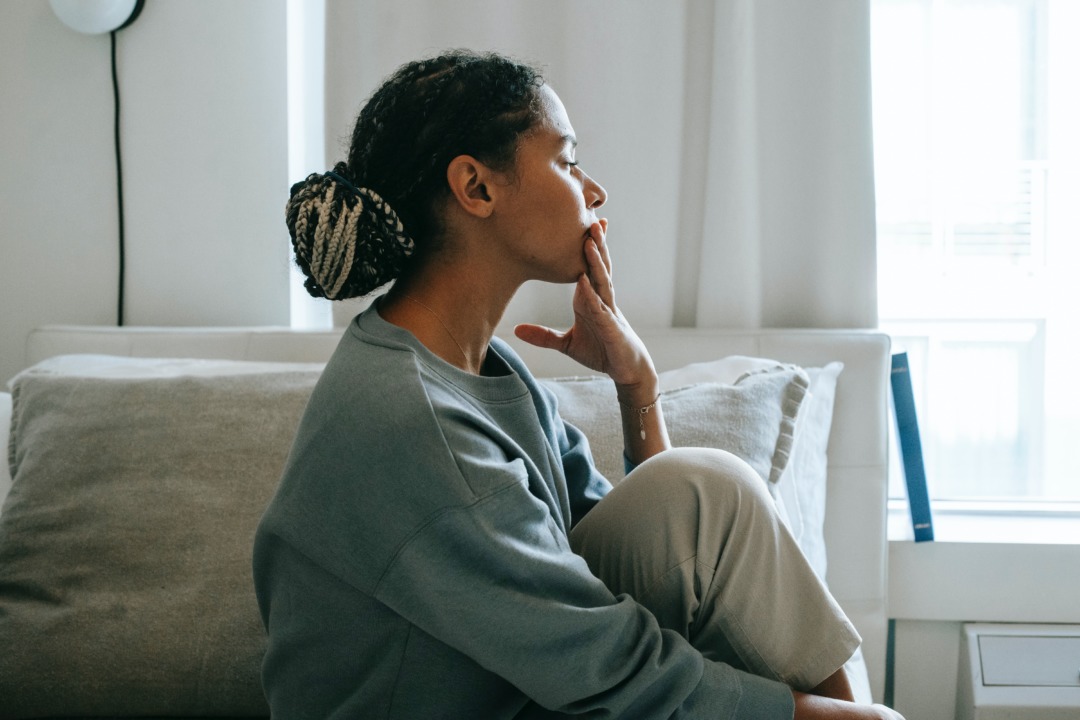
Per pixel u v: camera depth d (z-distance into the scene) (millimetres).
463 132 910
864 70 1719
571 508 1151
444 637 833
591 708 859
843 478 1672
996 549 1685
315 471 850
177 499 1282
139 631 1211
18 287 1974
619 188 1779
